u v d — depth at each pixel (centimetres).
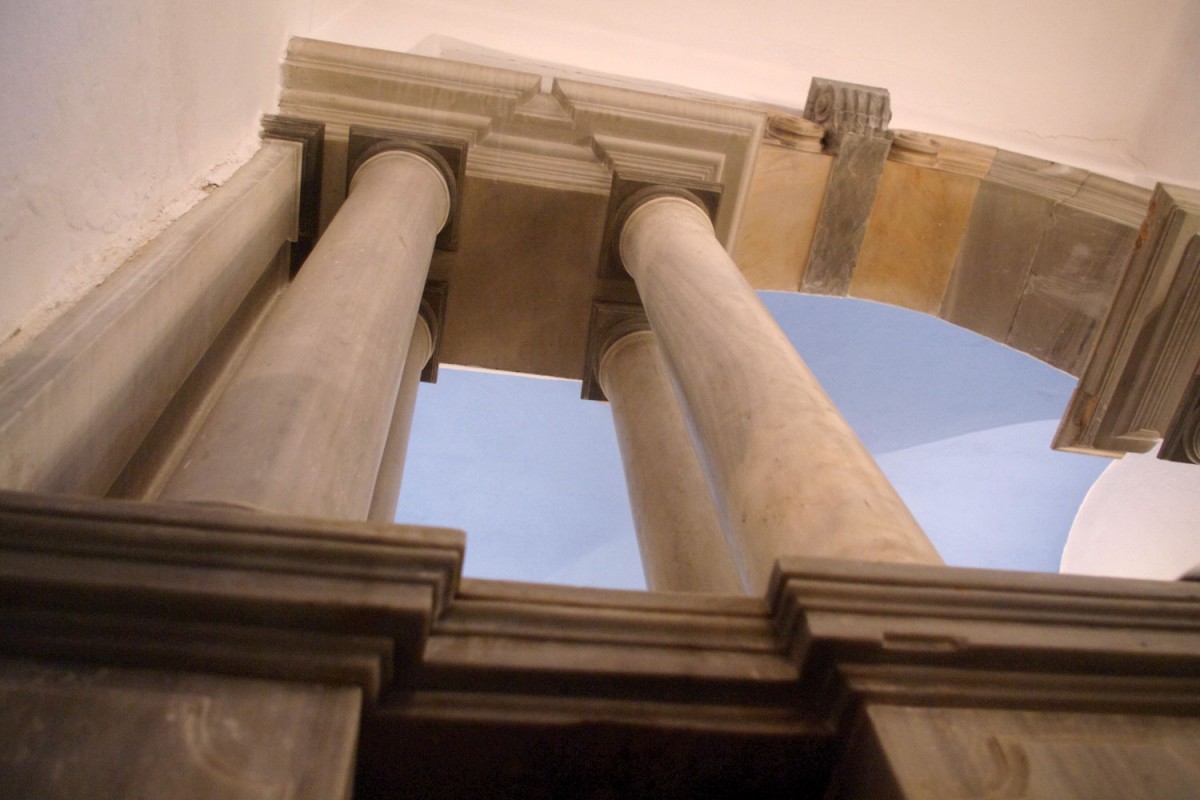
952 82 998
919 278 818
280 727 202
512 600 243
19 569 211
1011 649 239
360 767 226
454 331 686
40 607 211
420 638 223
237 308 534
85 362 329
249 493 279
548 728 226
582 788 233
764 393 396
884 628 240
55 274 354
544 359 696
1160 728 239
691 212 639
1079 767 224
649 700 233
